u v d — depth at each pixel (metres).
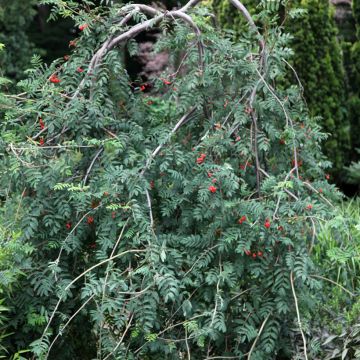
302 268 4.51
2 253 4.61
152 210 5.00
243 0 9.39
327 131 9.59
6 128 5.20
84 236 4.83
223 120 5.05
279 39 5.04
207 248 4.72
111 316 4.70
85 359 5.34
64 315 4.47
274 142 5.10
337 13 10.86
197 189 4.74
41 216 4.78
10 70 11.59
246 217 4.63
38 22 18.50
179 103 5.21
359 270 6.32
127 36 5.04
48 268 4.63
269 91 5.03
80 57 5.11
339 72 9.75
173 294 4.30
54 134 4.93
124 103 5.20
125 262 4.75
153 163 4.75
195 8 5.27
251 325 4.70
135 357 4.63
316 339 5.22
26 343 4.93
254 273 4.62
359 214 7.80
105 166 4.84
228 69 4.95
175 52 5.39
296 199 4.71
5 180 4.78
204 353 4.93
